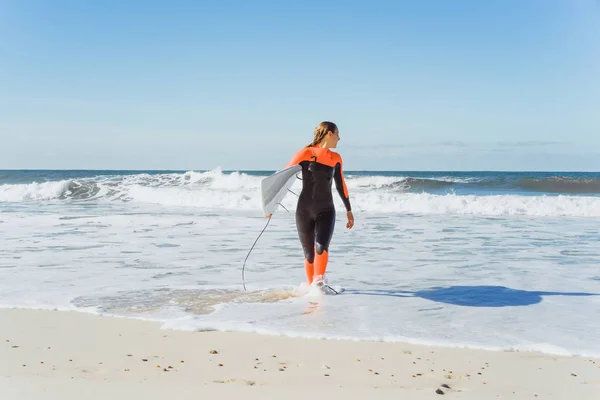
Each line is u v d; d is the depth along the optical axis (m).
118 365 3.84
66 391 3.22
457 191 28.66
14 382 3.40
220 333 4.75
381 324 5.02
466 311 5.54
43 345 4.38
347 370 3.78
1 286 6.77
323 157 6.46
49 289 6.61
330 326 4.95
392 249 10.18
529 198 18.56
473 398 3.23
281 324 5.01
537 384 3.52
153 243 10.80
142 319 5.23
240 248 10.19
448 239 11.64
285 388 3.36
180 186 28.56
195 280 7.21
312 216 6.44
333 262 8.75
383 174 96.81
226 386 3.38
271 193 6.25
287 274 7.65
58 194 25.06
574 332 4.77
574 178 29.33
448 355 4.15
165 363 3.91
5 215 16.36
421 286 6.86
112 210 18.89
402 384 3.49
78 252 9.63
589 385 3.51
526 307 5.72
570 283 7.05
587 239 11.68
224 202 21.09
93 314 5.43
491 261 8.84
